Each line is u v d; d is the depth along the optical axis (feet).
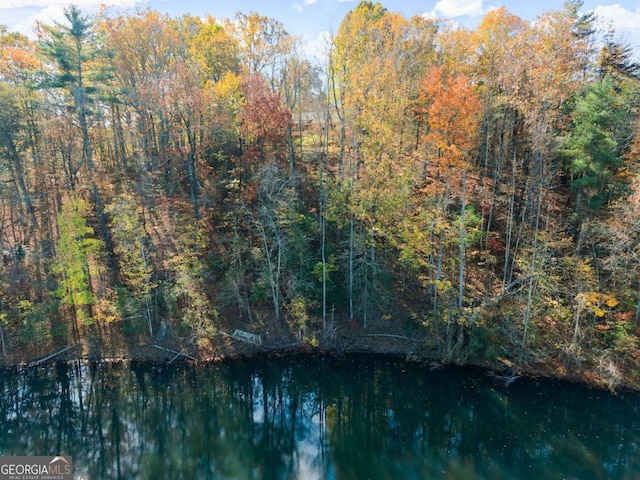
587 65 103.14
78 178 122.31
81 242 87.86
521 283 85.87
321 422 78.54
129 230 90.58
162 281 94.32
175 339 94.48
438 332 87.51
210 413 80.79
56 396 83.92
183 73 98.53
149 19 111.24
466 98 70.95
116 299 92.02
